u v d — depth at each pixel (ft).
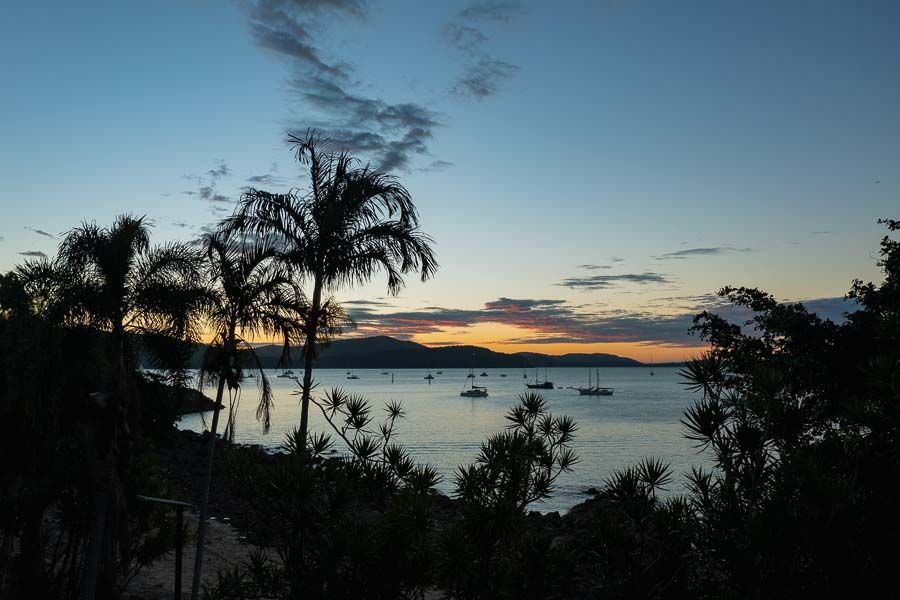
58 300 29.66
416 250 51.47
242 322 37.32
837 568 14.32
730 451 16.05
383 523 19.20
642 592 15.85
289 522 20.75
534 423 22.34
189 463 102.27
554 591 18.17
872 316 36.14
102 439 27.30
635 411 376.27
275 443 188.65
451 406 426.92
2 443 27.55
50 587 30.53
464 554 18.29
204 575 44.83
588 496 109.91
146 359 32.65
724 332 44.32
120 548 31.63
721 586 15.67
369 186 51.06
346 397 22.94
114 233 31.32
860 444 16.55
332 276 49.26
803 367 38.11
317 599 18.48
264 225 50.39
